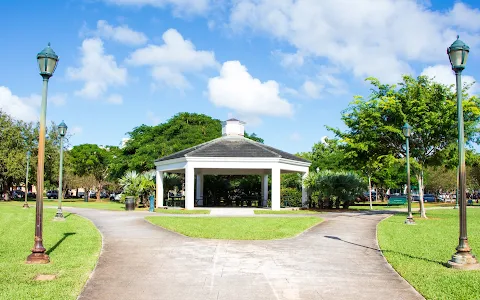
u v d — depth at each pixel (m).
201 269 9.74
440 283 8.45
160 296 7.57
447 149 25.19
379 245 13.39
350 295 7.71
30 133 51.56
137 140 52.78
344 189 34.16
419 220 23.09
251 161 30.78
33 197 74.00
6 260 10.41
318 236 15.50
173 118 52.62
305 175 35.03
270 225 18.91
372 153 28.20
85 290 7.93
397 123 26.20
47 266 9.77
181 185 47.31
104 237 14.86
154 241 13.92
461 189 10.21
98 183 62.78
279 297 7.55
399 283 8.61
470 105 23.92
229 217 23.95
